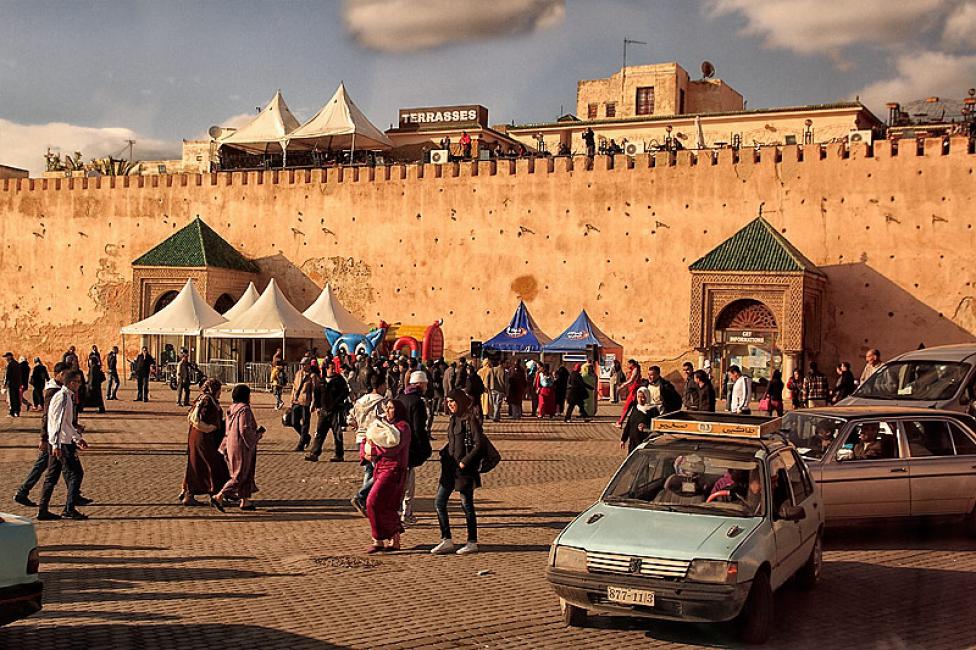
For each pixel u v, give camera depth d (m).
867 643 9.12
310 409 23.02
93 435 25.23
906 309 38.97
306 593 10.43
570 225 43.84
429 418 26.73
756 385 36.81
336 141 54.31
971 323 38.12
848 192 40.00
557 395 33.66
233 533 13.80
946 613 10.16
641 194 42.81
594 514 9.90
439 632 9.06
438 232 45.97
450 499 16.97
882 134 51.19
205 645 8.47
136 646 8.40
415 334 43.78
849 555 13.02
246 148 56.44
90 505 15.73
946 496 13.71
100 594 10.21
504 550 12.88
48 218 52.25
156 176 50.75
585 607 9.14
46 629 8.90
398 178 46.75
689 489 10.11
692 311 39.19
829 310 40.00
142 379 36.75
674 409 18.05
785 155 40.94
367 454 13.10
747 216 41.31
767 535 9.34
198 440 15.77
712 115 54.44
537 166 44.47
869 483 13.41
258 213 49.16
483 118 60.00
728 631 9.43
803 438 13.99
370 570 11.61
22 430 26.59
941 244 38.69
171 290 47.12
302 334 40.03
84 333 51.34
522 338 36.50
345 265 47.47
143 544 12.87
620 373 39.56
